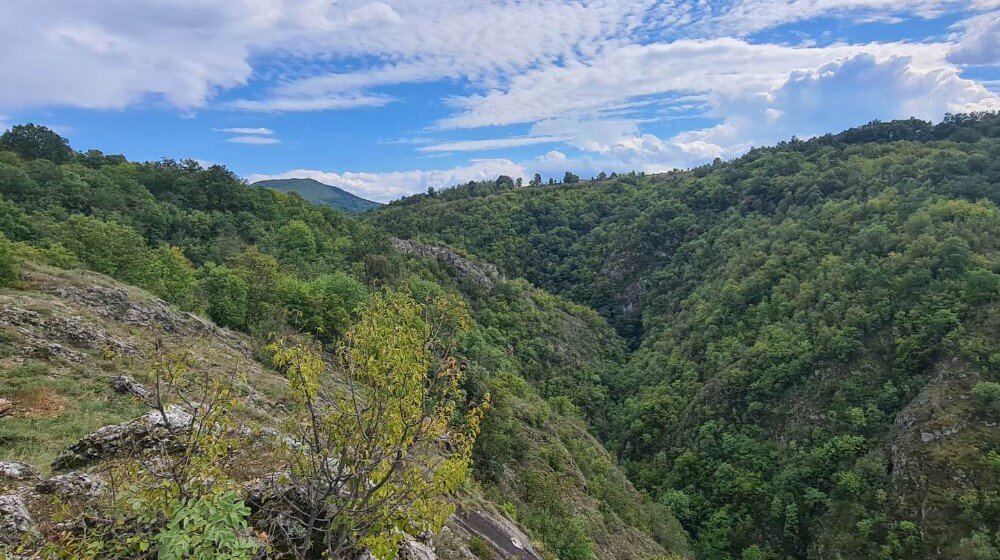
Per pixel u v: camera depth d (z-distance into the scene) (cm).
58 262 2839
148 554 502
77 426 1178
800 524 4297
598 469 4550
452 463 660
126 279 3188
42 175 5444
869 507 3969
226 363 2170
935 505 3653
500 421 3509
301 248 6469
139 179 6944
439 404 692
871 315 5041
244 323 3362
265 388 1917
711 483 5084
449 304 768
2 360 1461
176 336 2306
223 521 480
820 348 5181
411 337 668
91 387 1472
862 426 4456
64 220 4578
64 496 699
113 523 523
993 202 6066
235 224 6850
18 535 594
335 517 611
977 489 3569
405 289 775
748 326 6569
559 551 2180
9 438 1048
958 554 3359
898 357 4634
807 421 4859
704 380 6347
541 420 4588
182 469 520
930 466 3822
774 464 4822
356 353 646
